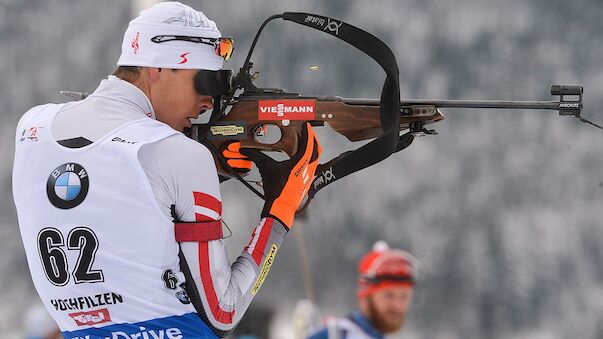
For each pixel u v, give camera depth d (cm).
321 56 10994
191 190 905
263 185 993
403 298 1495
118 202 895
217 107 1008
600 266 10288
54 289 932
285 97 1002
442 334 10269
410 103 1023
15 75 10819
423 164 10638
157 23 942
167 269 902
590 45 11538
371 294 1495
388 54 987
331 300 9756
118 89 941
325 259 9925
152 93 955
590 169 10581
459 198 10575
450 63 11462
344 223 10294
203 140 1005
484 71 11412
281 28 10838
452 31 11456
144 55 944
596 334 10125
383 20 11438
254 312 2095
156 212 891
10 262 9644
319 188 1026
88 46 10875
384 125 997
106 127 915
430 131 1041
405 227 10438
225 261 928
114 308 912
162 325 911
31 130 942
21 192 944
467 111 11225
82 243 906
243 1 10744
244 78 1001
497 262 10394
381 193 10444
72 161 911
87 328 929
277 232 973
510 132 10975
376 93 11038
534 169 10662
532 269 10294
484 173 10694
